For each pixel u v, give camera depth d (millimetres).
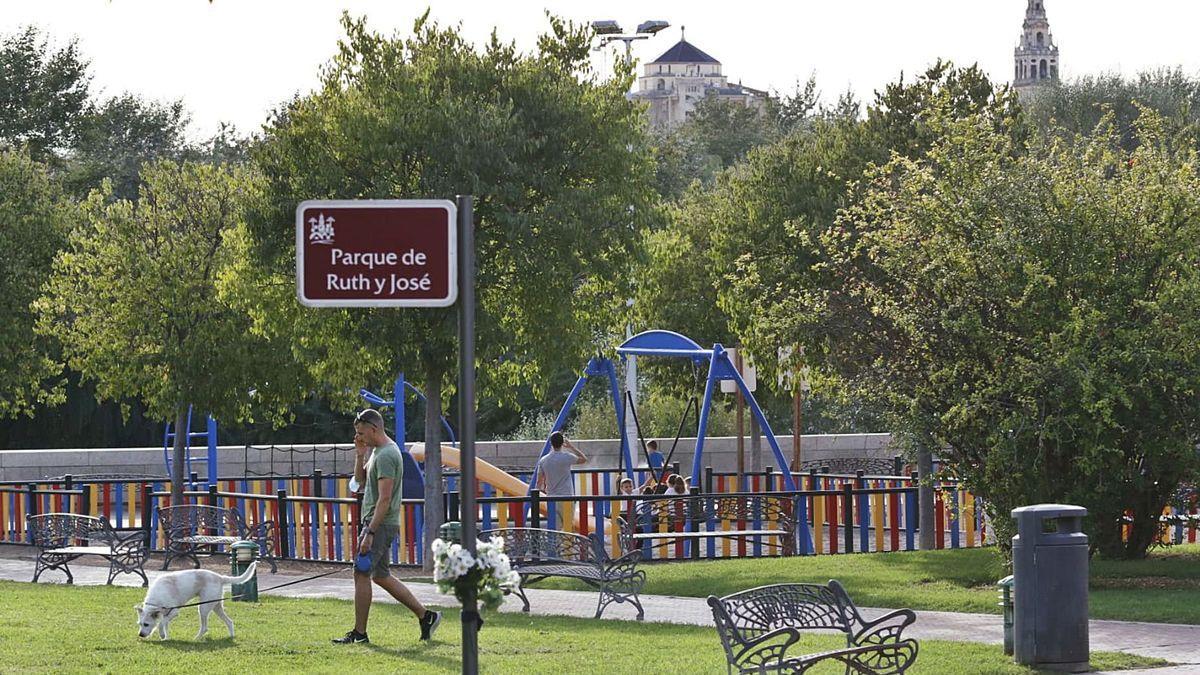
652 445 35156
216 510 23562
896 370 20688
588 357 24047
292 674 12531
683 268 37219
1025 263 19422
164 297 26734
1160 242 19641
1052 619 12992
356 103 22000
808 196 26844
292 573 23359
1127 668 13094
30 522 22391
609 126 22844
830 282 25844
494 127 21594
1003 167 21219
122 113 74750
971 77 27469
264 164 22484
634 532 24250
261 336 26953
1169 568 21266
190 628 15625
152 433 57344
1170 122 27344
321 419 59188
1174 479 21172
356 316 22391
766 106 129750
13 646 14148
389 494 14398
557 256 22266
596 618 17297
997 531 20781
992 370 20000
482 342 21922
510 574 9172
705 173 107250
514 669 12828
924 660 13391
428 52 22578
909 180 21062
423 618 14711
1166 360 19062
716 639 15039
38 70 67188
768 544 25719
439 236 7852
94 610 17484
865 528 26359
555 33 23594
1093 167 20891
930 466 26109
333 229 7848
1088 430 18922
